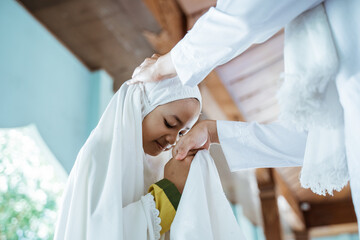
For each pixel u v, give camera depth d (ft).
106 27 15.35
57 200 18.93
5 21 14.71
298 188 38.32
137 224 3.36
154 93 4.39
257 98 20.63
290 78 2.97
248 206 37.42
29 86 15.23
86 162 3.72
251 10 3.04
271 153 4.17
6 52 14.51
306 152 3.33
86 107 18.02
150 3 12.95
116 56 17.48
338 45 2.93
